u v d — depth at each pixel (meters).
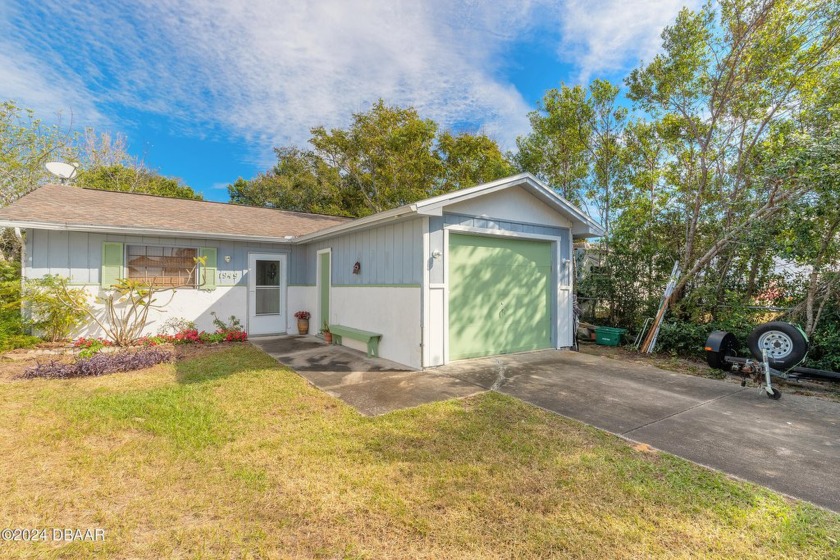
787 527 2.29
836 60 6.88
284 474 2.87
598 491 2.67
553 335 8.09
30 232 7.31
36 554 2.04
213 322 9.31
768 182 6.71
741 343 6.45
